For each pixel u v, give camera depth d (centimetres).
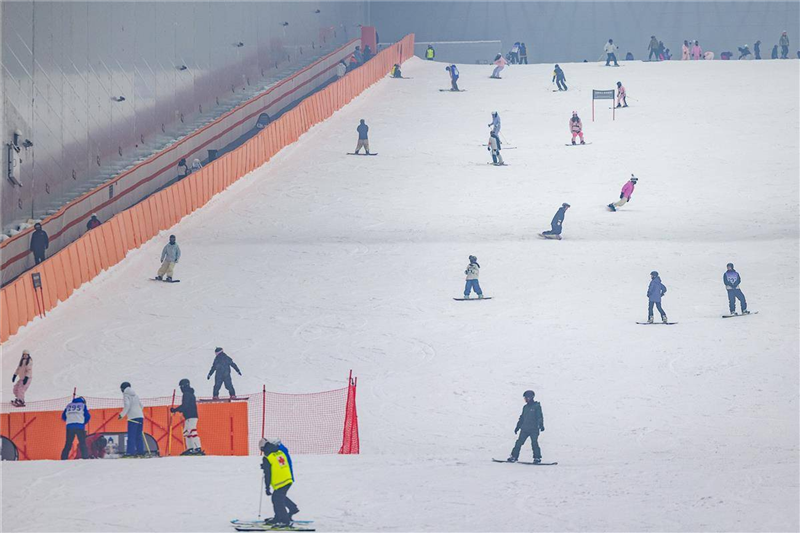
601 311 6088
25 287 6047
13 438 4069
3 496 3175
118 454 4044
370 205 8838
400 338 5722
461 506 3067
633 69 14225
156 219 7975
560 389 4825
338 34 17550
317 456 3872
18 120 7981
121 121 9938
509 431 4309
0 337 5766
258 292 6706
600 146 10431
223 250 7681
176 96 11269
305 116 11262
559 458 3878
